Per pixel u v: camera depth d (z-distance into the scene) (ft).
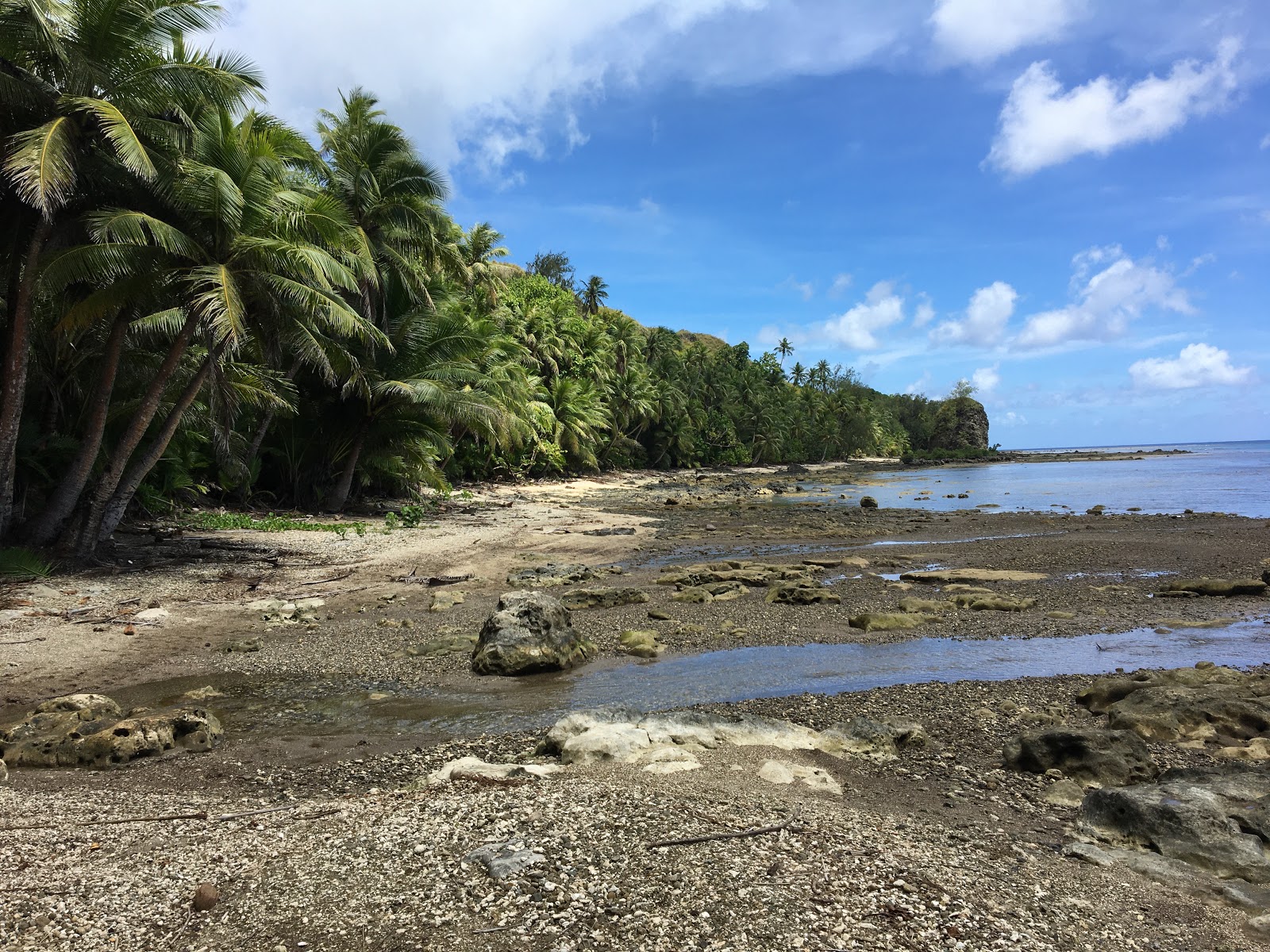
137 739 22.82
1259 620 43.80
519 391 129.70
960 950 11.32
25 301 45.52
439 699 29.55
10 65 43.11
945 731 25.52
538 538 85.15
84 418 60.18
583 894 12.53
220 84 47.67
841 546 80.48
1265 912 13.65
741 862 13.70
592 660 35.53
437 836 14.88
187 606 44.70
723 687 31.12
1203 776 19.76
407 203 87.76
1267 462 350.64
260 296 53.11
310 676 32.65
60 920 12.09
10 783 20.44
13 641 35.06
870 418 429.38
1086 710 28.04
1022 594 52.01
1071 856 16.08
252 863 14.19
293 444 93.20
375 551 68.23
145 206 49.11
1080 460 426.51
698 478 237.25
